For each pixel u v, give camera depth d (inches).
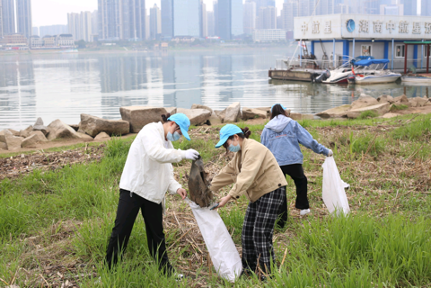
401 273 148.8
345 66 1608.0
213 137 388.8
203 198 159.8
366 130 402.6
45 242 194.2
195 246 187.0
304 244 177.8
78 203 237.1
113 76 2064.5
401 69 1748.3
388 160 307.4
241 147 162.9
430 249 154.9
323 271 148.4
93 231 189.5
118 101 1053.8
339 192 208.2
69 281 158.1
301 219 215.8
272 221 162.2
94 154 337.7
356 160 309.9
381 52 1734.7
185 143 349.4
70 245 187.6
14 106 973.2
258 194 162.1
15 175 288.5
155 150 151.6
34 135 412.5
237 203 237.3
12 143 400.8
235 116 564.1
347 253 159.9
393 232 166.9
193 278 163.0
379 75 1440.7
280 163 212.2
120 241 159.9
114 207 226.8
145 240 180.9
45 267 169.5
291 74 1673.2
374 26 1632.6
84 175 276.5
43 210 231.5
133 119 474.0
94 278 155.9
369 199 235.8
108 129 454.3
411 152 318.0
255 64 3356.3
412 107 681.6
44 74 2320.4
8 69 3002.0
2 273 160.7
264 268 159.5
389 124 448.1
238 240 195.3
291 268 157.6
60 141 426.0
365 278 137.9
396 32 1683.1
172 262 173.0
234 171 171.9
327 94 1151.0
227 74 2112.5
